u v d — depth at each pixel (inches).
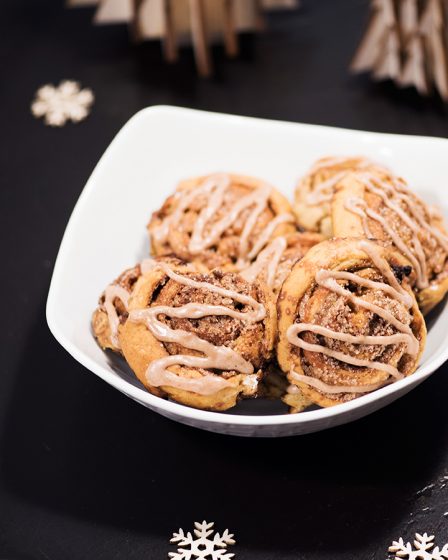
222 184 23.7
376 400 19.6
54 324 21.2
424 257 21.9
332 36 30.7
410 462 21.3
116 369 21.9
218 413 19.6
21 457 22.0
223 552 20.4
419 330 20.9
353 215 21.8
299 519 20.7
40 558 20.5
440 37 27.4
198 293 20.6
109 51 30.8
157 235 23.4
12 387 23.1
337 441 21.7
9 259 25.7
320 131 24.5
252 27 30.6
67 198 27.1
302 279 20.4
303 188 24.0
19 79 30.3
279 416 19.5
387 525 20.6
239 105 29.3
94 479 21.5
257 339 20.4
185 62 30.4
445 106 28.6
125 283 21.9
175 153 25.1
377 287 20.4
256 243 23.0
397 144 24.1
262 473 21.4
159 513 21.0
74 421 22.4
